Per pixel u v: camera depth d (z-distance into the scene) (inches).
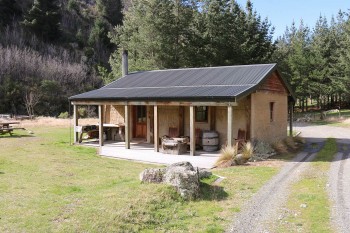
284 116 743.7
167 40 1280.8
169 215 262.7
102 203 269.1
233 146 527.5
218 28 1346.0
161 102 573.3
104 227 226.2
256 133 590.2
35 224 227.1
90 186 343.6
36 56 2235.5
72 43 2645.2
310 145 717.3
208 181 369.1
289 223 252.2
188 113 669.9
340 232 234.5
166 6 1289.4
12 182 357.1
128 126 631.2
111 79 1455.5
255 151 551.2
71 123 1206.9
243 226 246.5
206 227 243.0
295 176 406.0
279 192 335.0
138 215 252.1
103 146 674.2
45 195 301.6
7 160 502.0
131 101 612.7
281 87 719.1
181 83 642.2
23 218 238.2
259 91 600.1
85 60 2511.1
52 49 2418.8
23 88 1884.8
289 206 291.6
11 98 1823.3
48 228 220.8
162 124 700.7
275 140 657.0
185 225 246.7
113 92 685.9
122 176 397.4
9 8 2522.1
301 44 2161.7
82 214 245.1
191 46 1326.3
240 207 289.0
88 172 422.3
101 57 2625.5
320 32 2496.3
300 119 1535.4
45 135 866.1
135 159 524.4
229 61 1307.8
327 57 2000.5
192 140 551.2
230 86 564.1
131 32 1485.0
